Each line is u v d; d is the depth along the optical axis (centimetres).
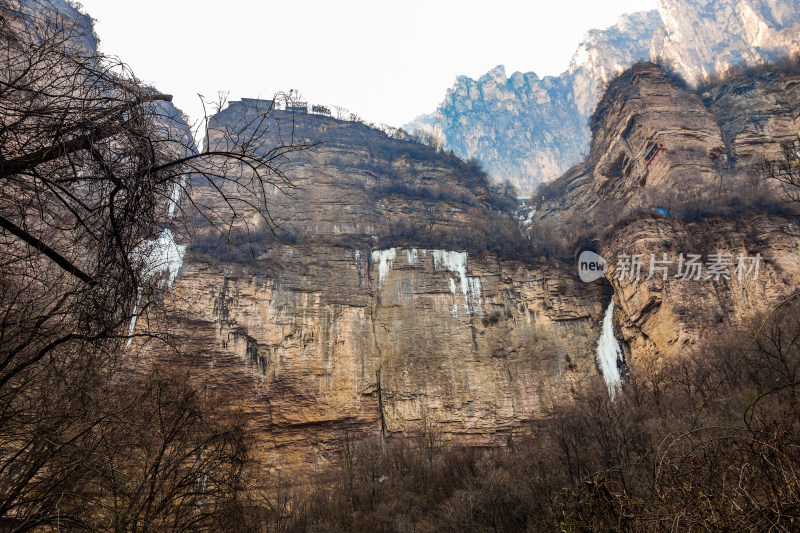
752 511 525
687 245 6019
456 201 8356
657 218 6356
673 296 5700
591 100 17450
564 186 9806
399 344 6103
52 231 491
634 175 7731
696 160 7169
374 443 5119
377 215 7481
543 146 17175
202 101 546
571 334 6341
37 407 517
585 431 3691
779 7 14012
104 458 634
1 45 452
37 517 563
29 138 459
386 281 6556
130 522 763
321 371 5716
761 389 3030
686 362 4831
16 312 478
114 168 496
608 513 634
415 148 9531
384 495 4062
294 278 6206
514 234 7675
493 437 5541
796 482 515
